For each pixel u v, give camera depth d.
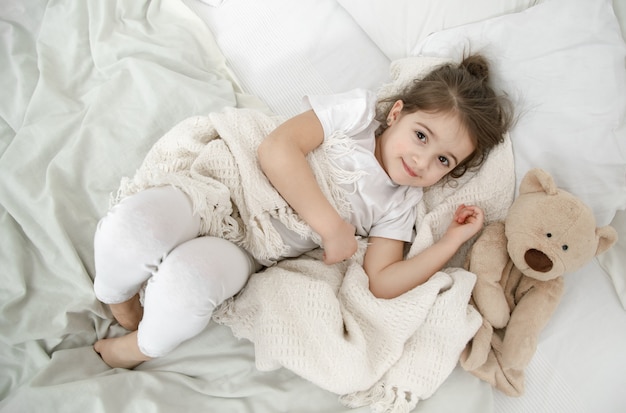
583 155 1.07
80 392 0.89
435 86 1.08
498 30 1.16
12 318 0.96
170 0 1.37
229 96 1.27
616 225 1.16
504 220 1.12
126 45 1.27
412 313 0.97
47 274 1.02
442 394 1.00
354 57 1.36
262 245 1.01
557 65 1.10
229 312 1.00
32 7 1.31
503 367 1.03
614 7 1.14
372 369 0.96
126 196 0.88
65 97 1.21
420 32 1.26
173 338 0.86
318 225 0.99
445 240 1.08
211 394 0.97
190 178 0.96
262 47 1.37
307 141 1.06
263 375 1.01
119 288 0.87
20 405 0.87
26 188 1.06
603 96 1.06
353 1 1.33
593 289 1.12
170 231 0.84
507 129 1.14
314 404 0.98
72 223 1.07
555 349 1.07
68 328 0.97
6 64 1.25
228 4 1.40
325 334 0.94
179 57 1.28
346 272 1.07
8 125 1.19
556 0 1.12
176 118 1.21
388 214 1.12
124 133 1.18
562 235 0.94
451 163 1.08
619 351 1.07
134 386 0.94
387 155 1.09
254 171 1.01
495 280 1.05
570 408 1.03
